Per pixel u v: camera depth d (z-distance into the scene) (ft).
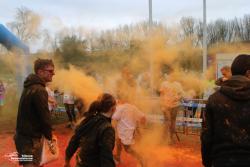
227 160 10.60
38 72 15.69
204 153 11.45
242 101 10.76
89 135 12.77
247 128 10.63
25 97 15.43
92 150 12.64
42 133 15.57
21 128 15.47
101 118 12.86
